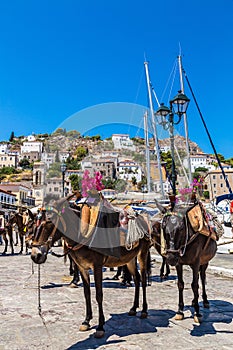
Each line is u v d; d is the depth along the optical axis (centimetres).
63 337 514
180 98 1171
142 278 638
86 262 527
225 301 741
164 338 505
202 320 593
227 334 523
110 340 499
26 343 489
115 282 998
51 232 515
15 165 14700
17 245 2436
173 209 593
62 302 740
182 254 558
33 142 15825
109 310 670
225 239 2159
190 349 462
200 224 591
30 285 941
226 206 2811
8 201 6006
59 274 1153
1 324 581
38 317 622
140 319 604
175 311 657
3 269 1269
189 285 945
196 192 669
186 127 1945
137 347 470
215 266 1253
